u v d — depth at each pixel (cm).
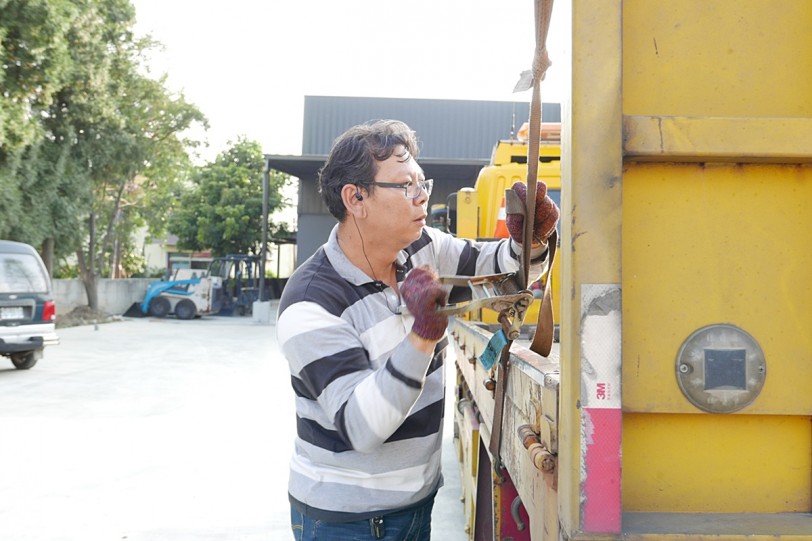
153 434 624
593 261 100
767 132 98
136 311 2288
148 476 497
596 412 99
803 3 104
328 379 137
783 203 103
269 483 482
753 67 104
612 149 99
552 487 120
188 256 3766
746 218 103
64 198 1731
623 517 104
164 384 903
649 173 104
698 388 103
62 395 814
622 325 103
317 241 2388
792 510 105
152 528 399
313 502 159
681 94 104
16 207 1511
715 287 103
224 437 614
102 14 1753
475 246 186
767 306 103
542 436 131
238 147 3088
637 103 104
